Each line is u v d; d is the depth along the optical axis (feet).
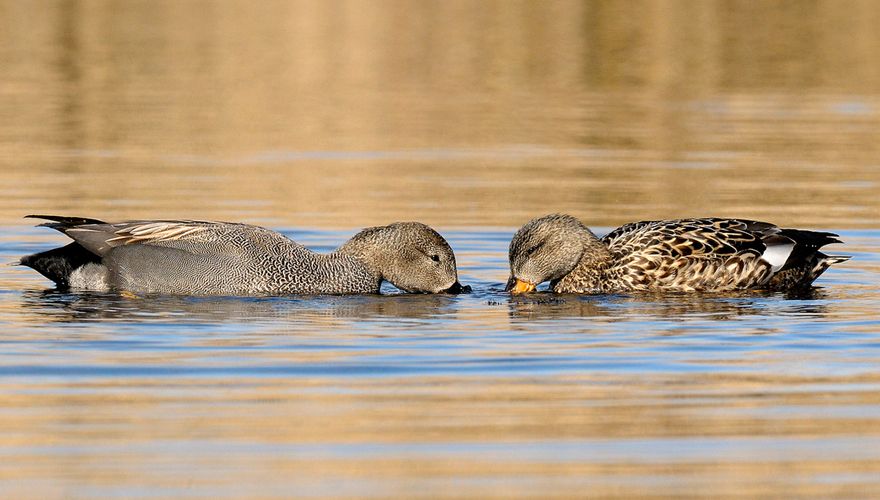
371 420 50.67
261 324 66.85
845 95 153.28
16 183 107.14
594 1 211.20
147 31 188.03
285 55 173.47
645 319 68.90
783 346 62.34
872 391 54.70
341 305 72.95
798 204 102.22
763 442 48.60
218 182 109.19
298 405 52.54
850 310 71.10
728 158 121.80
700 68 168.55
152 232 75.00
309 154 122.01
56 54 172.24
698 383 55.98
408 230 77.61
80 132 129.49
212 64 167.63
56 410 51.65
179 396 53.62
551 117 141.49
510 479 44.78
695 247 78.33
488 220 96.37
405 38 185.26
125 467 45.65
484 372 57.67
